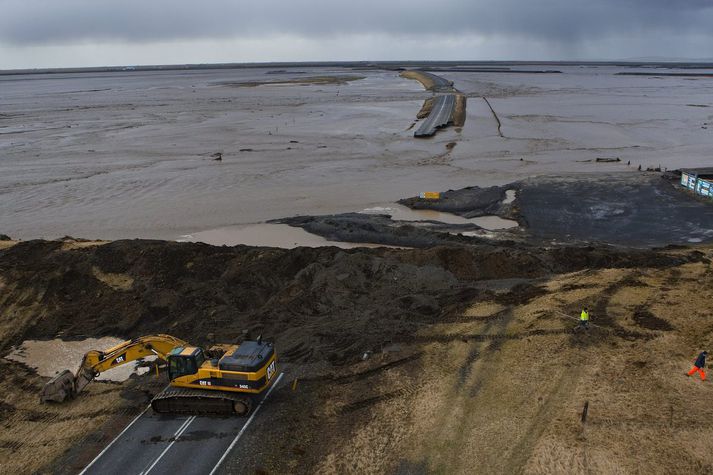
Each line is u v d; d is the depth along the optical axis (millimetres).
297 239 43156
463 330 24438
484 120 101812
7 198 54969
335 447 17781
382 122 102000
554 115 108188
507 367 21125
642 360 20500
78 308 29781
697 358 19828
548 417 17969
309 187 57719
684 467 15250
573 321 23750
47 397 21219
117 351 21781
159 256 33312
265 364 20078
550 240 40000
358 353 23781
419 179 60094
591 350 21531
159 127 100188
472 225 44156
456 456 16750
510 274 31953
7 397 22281
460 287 30062
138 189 57625
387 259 33312
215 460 17547
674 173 56750
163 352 21984
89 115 120812
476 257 33250
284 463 17203
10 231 46219
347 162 68688
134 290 31109
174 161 70500
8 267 32812
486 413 18578
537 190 53188
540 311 25062
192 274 32531
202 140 85812
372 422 18891
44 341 26953
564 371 20328
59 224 47656
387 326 25766
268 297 30672
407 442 17641
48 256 34812
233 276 31922
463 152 73688
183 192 56406
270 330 26625
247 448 18031
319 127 97438
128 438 19000
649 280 27703
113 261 33344
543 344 22234
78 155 74812
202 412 20109
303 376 22328
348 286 30391
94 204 52906
